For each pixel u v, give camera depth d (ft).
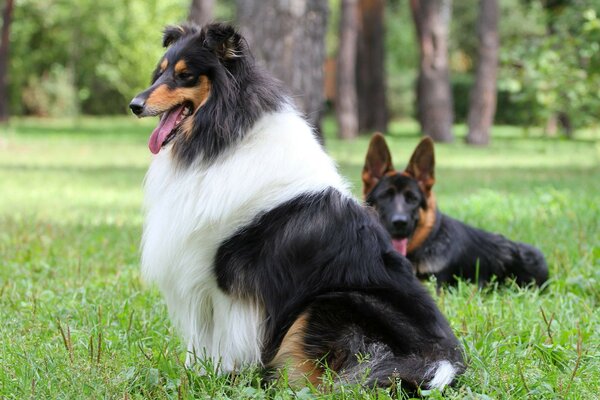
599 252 13.70
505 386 9.29
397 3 80.53
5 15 58.39
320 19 23.07
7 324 10.78
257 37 22.62
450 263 13.16
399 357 8.98
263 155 9.31
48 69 71.00
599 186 24.50
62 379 9.27
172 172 9.48
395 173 12.98
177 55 9.43
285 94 9.75
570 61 23.57
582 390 9.35
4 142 45.06
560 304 11.64
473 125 48.19
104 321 10.98
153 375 9.39
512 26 64.44
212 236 9.31
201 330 9.65
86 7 63.52
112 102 77.20
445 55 49.62
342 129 48.16
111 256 14.44
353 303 9.11
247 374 9.34
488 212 18.94
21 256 14.33
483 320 10.91
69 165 34.42
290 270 9.21
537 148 45.70
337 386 8.93
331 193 9.47
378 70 55.16
